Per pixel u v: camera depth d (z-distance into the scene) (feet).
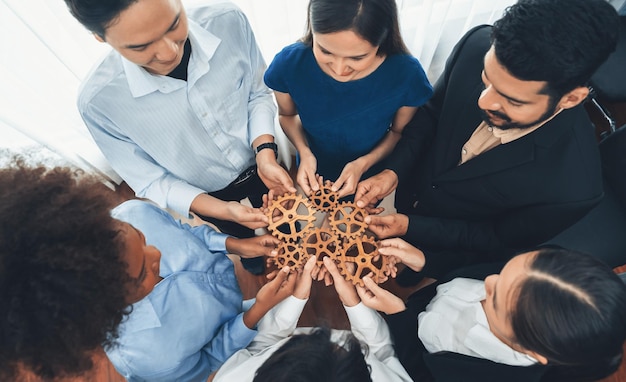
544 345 1.95
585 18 1.69
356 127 3.22
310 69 2.80
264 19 3.86
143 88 2.56
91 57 3.54
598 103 5.14
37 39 3.22
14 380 1.62
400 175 3.33
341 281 2.83
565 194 2.46
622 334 1.83
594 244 3.79
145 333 2.21
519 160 2.46
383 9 2.13
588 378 2.38
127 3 1.82
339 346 2.06
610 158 3.69
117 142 2.94
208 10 2.70
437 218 3.26
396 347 3.20
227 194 3.94
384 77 2.79
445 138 2.85
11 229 1.46
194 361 2.57
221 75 2.84
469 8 4.25
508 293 2.06
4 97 3.42
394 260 2.89
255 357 2.65
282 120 3.73
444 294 2.92
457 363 2.54
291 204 3.06
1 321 1.44
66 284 1.46
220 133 3.11
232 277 3.04
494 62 1.95
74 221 1.52
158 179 3.20
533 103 2.03
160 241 2.55
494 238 3.10
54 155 4.20
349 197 3.92
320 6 2.12
